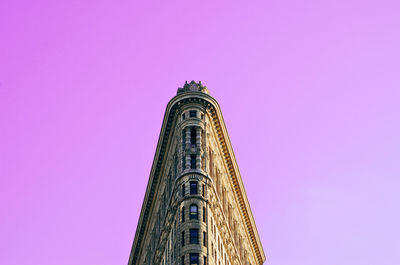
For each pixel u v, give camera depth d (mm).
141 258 146625
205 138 117375
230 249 121000
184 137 116938
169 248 113812
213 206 112250
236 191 137375
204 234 105125
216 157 123250
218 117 124062
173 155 121188
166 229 118500
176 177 114688
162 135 127750
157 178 134750
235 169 134625
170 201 117250
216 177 120562
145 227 144625
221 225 116188
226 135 129000
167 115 123438
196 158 113688
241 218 140000
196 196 108250
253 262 147375
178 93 123625
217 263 107375
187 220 105688
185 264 100750
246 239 142625
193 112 119875
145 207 141625
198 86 125562
